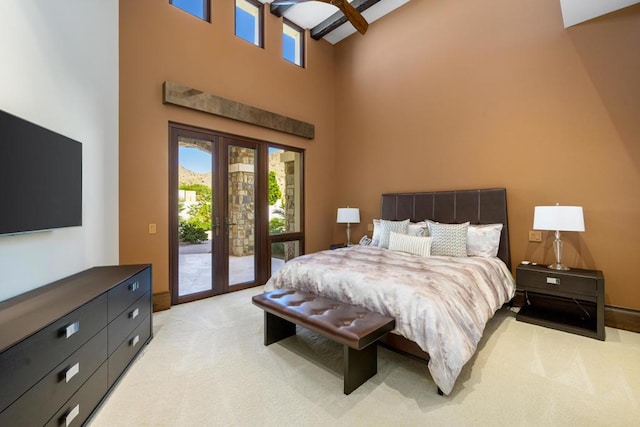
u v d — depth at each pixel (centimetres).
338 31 522
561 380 195
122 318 202
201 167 381
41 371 123
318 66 530
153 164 337
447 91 403
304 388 187
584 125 300
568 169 309
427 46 424
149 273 254
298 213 507
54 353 131
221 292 399
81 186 229
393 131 466
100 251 266
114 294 190
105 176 276
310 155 518
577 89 304
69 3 224
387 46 475
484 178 369
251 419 159
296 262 297
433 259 308
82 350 153
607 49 288
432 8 419
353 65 527
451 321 187
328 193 548
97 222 261
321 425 154
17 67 172
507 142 350
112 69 288
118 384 191
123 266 251
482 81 371
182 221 365
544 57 324
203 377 199
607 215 288
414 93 439
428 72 423
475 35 377
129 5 321
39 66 191
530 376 200
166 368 210
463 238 337
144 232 330
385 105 477
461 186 389
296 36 519
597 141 293
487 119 366
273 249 470
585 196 300
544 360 221
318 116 530
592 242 296
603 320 255
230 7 409
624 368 208
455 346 177
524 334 268
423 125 429
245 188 430
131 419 158
